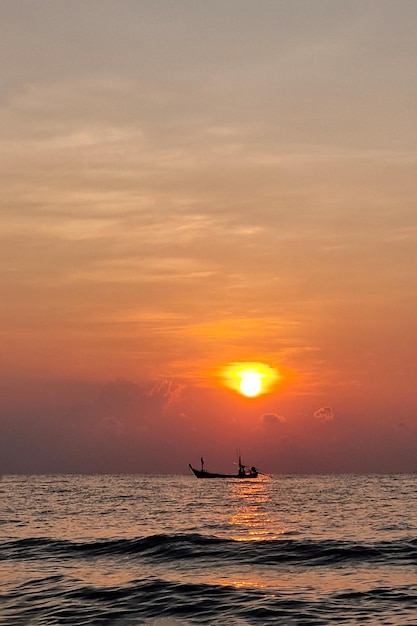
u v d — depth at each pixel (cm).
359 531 5844
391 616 2577
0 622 2548
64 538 5288
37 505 10625
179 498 13150
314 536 5359
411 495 14050
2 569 3722
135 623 2525
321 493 15462
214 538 4762
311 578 3400
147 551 4316
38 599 2911
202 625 2486
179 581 3300
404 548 4328
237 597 2923
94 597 2941
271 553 4188
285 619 2548
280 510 9075
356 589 3086
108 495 14788
